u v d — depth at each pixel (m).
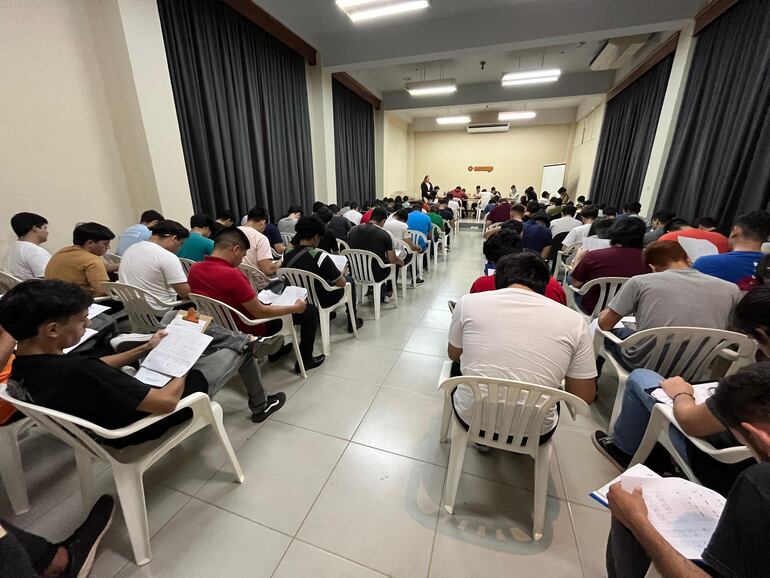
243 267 2.36
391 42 4.70
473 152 10.41
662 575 0.59
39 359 0.82
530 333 0.96
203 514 1.17
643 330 1.35
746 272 1.61
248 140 4.18
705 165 3.46
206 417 1.17
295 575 1.00
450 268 4.64
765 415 0.49
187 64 3.26
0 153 2.15
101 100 2.61
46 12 2.27
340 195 6.61
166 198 2.92
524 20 4.10
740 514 0.46
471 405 1.07
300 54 4.75
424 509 1.20
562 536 1.10
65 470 1.35
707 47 3.57
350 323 2.60
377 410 1.72
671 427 1.07
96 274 1.81
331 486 1.29
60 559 0.88
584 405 0.89
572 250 3.32
